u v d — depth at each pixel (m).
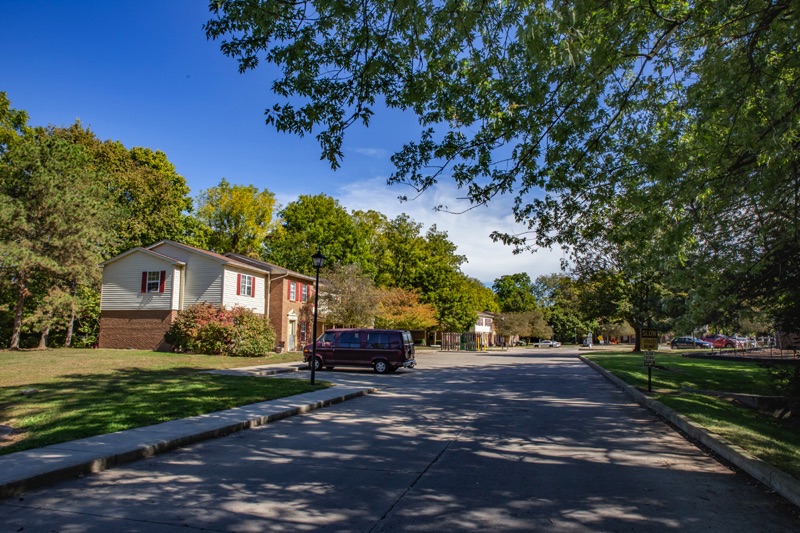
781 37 7.40
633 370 23.16
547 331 89.00
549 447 8.50
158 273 31.50
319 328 40.09
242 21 7.66
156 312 31.30
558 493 5.99
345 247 48.31
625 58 8.59
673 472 6.97
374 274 50.53
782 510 5.43
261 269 34.62
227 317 29.14
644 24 8.41
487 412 12.39
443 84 9.09
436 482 6.42
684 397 13.97
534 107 9.18
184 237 46.62
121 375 17.91
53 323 31.23
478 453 8.03
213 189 51.06
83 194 29.61
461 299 57.91
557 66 8.90
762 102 8.00
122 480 6.39
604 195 10.88
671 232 9.27
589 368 28.38
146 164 42.59
